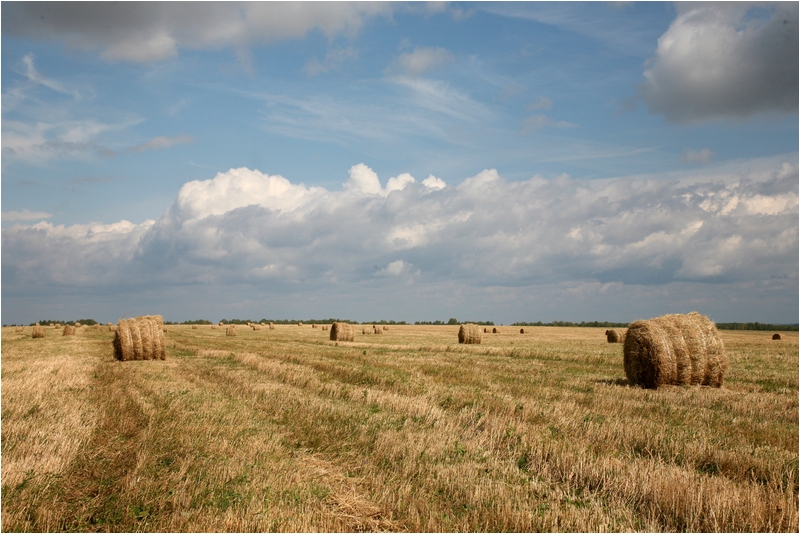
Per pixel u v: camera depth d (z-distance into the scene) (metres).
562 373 20.08
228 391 15.30
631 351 17.66
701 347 16.92
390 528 6.28
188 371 20.55
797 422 11.65
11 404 12.52
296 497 7.07
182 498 6.91
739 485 7.29
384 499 7.05
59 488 7.37
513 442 9.49
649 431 9.92
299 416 11.69
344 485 7.67
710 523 6.20
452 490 7.32
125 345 24.88
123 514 6.55
